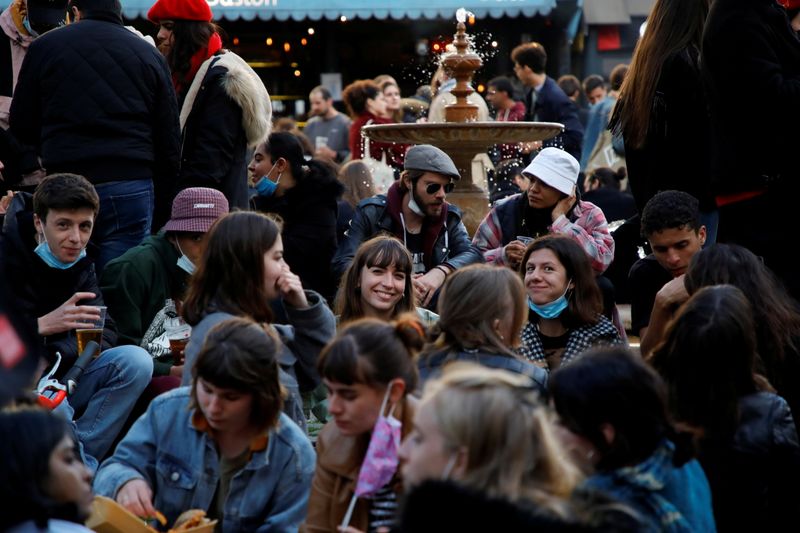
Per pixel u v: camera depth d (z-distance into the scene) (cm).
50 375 671
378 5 1694
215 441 535
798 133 745
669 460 450
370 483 474
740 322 510
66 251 699
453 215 874
